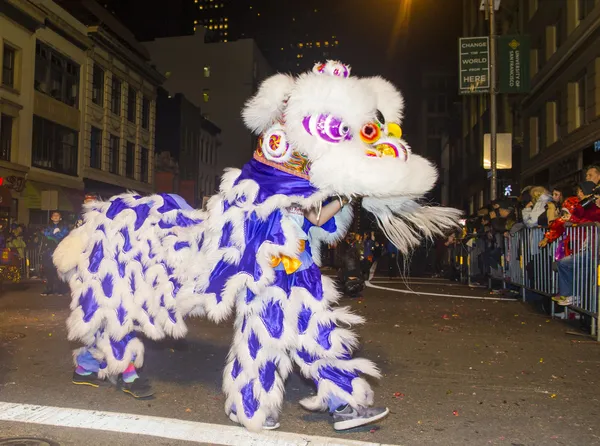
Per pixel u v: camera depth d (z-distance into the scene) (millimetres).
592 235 6875
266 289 3293
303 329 3336
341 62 3686
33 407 3836
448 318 8258
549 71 21672
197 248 3719
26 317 7945
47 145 26078
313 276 3449
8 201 22047
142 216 4012
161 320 3836
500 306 9781
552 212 8906
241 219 3361
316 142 3277
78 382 4402
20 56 23766
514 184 27797
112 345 4016
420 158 3568
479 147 36906
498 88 18859
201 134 48844
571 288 7734
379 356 5645
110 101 31484
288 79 3633
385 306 9727
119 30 33125
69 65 27953
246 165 3621
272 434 3359
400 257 17703
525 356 5676
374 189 3244
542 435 3453
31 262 17234
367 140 3420
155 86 37875
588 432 3510
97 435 3322
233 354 3463
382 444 3242
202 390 4332
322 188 3291
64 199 25797
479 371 5051
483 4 18156
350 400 3365
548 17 22359
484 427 3582
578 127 18719
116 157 32688
